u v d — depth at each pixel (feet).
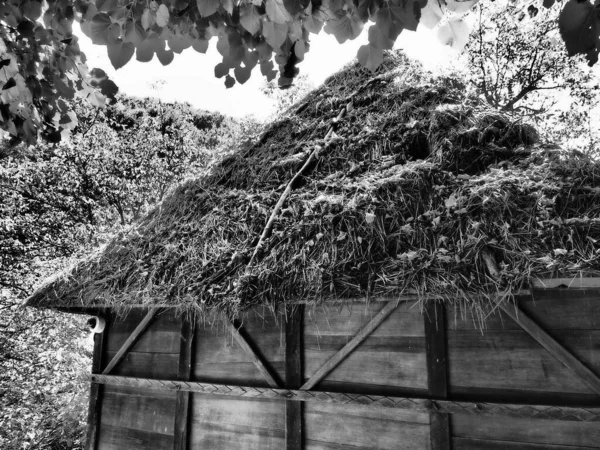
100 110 40.75
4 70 8.78
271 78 7.73
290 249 9.39
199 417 11.93
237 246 10.69
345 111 13.85
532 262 6.64
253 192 12.64
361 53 6.25
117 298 11.39
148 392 13.23
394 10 5.82
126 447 13.25
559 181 7.65
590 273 6.21
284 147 14.01
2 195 35.14
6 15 8.09
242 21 6.72
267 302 8.78
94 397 14.37
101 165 40.57
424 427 8.63
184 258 11.32
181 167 45.47
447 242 7.70
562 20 4.08
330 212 9.55
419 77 12.96
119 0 6.33
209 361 12.09
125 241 13.79
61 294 13.08
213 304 9.37
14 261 35.45
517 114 10.43
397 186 9.21
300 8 6.30
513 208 7.54
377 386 9.26
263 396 10.55
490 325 8.31
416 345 8.99
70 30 8.39
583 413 7.14
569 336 7.58
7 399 29.50
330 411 9.77
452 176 9.00
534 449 7.59
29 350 31.55
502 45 38.37
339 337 9.94
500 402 7.87
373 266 8.15
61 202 38.81
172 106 49.98
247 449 10.84
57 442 30.12
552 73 37.11
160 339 13.39
